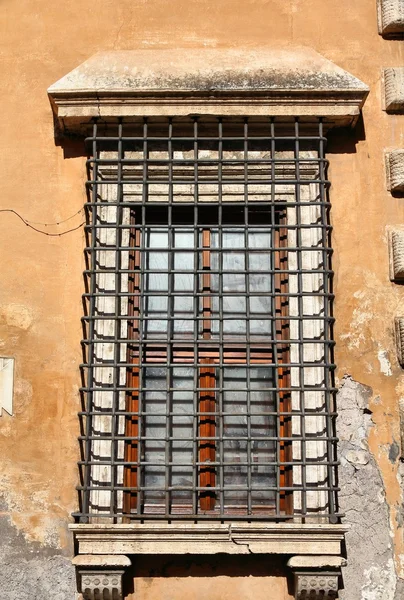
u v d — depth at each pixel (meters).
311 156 5.45
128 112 5.35
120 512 4.98
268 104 5.36
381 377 5.23
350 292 5.34
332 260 5.38
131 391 5.18
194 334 5.08
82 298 5.29
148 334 5.36
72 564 4.92
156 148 5.45
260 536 4.84
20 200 5.47
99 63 5.49
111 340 5.08
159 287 5.43
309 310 5.24
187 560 5.00
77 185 5.50
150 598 4.94
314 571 4.86
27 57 5.71
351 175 5.52
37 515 5.05
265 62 5.48
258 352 5.29
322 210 5.30
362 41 5.73
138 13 5.74
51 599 4.94
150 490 5.02
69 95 5.33
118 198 5.30
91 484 5.01
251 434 5.21
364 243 5.41
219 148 5.34
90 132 5.53
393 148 5.57
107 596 4.88
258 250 5.16
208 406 5.23
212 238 5.48
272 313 5.27
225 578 4.98
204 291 5.38
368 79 5.68
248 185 5.43
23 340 5.28
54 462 5.12
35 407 5.19
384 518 5.04
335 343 5.16
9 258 5.39
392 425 5.18
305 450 4.98
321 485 5.01
